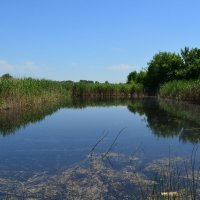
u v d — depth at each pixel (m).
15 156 12.56
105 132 17.92
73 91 57.34
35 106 31.22
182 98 41.75
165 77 63.62
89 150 13.52
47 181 9.70
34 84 33.34
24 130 18.38
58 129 18.86
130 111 29.95
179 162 11.39
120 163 11.49
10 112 25.48
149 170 10.57
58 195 8.65
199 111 27.75
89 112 29.33
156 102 42.56
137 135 16.88
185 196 7.90
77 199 8.37
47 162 11.70
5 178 9.98
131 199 8.20
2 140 15.57
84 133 17.59
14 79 31.14
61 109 32.09
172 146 14.05
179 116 24.36
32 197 8.51
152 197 7.79
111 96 62.31
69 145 14.52
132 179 9.69
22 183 9.55
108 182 9.51
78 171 10.61
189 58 61.16
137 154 12.73
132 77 83.31
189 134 16.75
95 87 59.88
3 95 26.53
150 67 65.19
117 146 14.25
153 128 19.02
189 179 9.37
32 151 13.38
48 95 37.09
